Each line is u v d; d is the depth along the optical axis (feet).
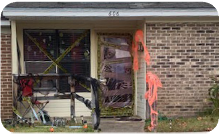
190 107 29.48
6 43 28.73
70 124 26.86
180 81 29.37
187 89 29.45
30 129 25.02
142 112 30.48
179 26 29.17
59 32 30.91
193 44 29.37
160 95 29.19
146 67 28.99
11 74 28.78
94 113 24.90
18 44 30.22
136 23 31.60
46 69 30.76
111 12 27.58
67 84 30.76
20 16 26.78
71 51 31.14
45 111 28.91
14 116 27.12
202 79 29.55
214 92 28.86
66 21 30.58
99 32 31.63
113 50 32.04
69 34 31.09
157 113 28.02
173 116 29.27
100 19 28.63
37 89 30.22
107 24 31.42
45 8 26.96
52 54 30.86
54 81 30.53
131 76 32.40
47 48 30.78
